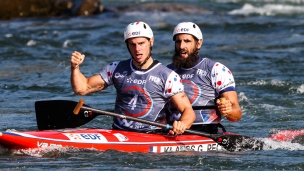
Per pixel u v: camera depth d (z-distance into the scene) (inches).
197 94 1221.7
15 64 2458.2
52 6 4060.0
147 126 1182.9
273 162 1106.7
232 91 1209.4
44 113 1189.1
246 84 1980.8
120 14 4138.8
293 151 1211.2
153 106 1154.7
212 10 4507.9
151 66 1146.7
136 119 1126.4
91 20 3870.6
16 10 3966.5
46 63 2484.0
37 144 1098.1
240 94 1802.4
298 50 2731.3
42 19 3912.4
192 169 1047.0
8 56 2630.4
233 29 3430.1
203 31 3417.8
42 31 3319.4
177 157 1118.4
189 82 1223.5
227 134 1221.7
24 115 1590.8
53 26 3570.4
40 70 2324.1
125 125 1182.9
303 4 4904.0
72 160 1074.1
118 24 3663.9
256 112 1638.8
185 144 1173.7
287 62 2432.3
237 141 1215.6
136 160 1086.4
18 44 2908.5
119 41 3061.0
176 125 1117.1
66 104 1176.8
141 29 1121.4
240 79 2064.5
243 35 3289.9
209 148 1191.6
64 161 1069.1
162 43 3004.4
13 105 1726.1
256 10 4525.1
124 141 1141.1
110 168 1036.5
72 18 3954.2
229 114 1188.5
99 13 4131.4
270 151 1211.2
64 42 2965.1
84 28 3484.3
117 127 1194.6
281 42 2982.3
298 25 3479.3
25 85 2023.9
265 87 1939.0
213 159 1115.3
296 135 1333.7
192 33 1202.6
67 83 2055.9
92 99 1803.6
